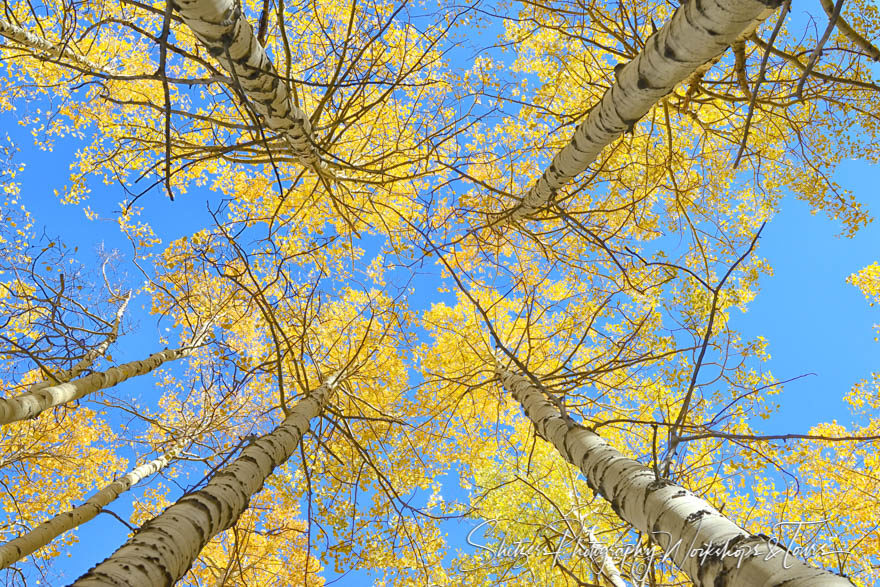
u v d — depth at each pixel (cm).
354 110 563
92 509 477
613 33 406
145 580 194
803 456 636
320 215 645
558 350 692
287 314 640
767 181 641
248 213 620
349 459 666
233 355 599
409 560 612
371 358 738
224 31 231
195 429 654
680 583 380
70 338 509
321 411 509
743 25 246
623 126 356
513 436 755
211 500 269
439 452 748
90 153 624
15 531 682
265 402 727
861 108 532
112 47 604
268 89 285
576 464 315
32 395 440
